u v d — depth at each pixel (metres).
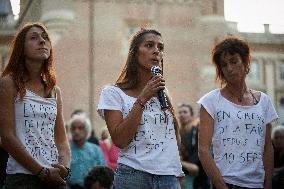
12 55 4.32
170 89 28.95
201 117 4.69
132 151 4.11
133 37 4.36
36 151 4.18
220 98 4.70
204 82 29.11
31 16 28.77
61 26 28.38
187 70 29.25
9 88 4.21
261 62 34.56
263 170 4.63
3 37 26.42
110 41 28.94
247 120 4.60
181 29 29.92
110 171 6.45
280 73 34.84
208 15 30.14
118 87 4.29
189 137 8.91
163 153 4.13
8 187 4.17
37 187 4.14
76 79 27.91
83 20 28.77
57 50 28.08
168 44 29.70
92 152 8.52
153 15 29.88
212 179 4.53
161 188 4.08
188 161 8.80
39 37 4.33
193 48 29.64
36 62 4.33
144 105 4.05
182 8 30.03
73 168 8.32
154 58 4.27
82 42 28.55
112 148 9.85
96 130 27.09
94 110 27.67
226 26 30.22
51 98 4.33
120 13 29.38
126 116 4.14
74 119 8.48
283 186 5.26
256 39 34.16
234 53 4.66
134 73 4.30
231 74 4.66
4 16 28.38
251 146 4.57
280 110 34.97
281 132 7.12
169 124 4.21
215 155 4.65
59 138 4.50
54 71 4.44
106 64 28.61
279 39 34.62
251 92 4.78
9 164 4.20
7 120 4.16
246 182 4.52
